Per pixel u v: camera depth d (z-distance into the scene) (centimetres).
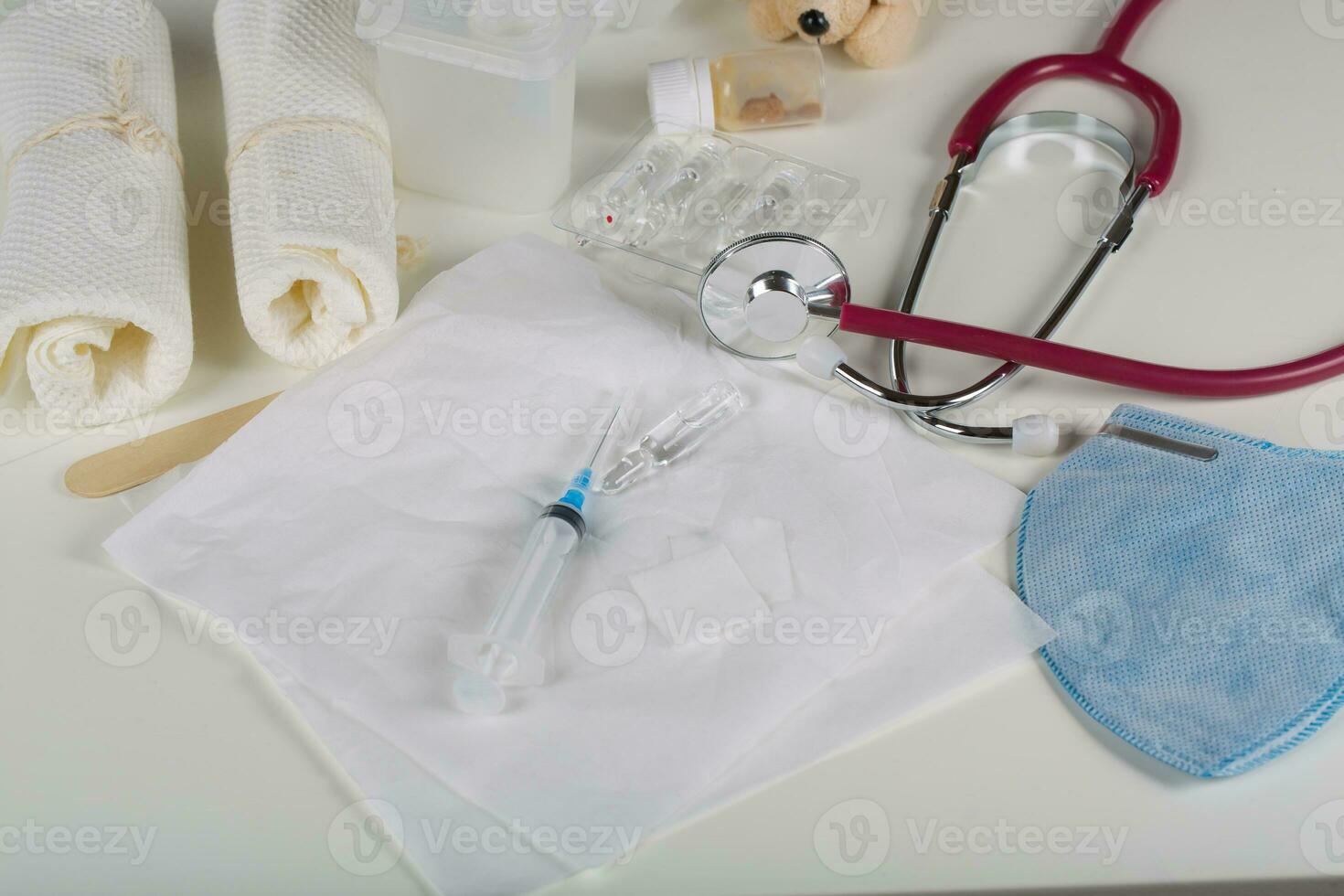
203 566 68
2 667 64
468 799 59
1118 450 72
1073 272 87
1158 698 63
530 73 77
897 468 74
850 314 75
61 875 57
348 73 81
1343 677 61
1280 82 100
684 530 70
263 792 60
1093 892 57
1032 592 69
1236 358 82
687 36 102
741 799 60
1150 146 95
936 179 93
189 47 97
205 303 83
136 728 62
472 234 88
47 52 81
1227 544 66
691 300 84
